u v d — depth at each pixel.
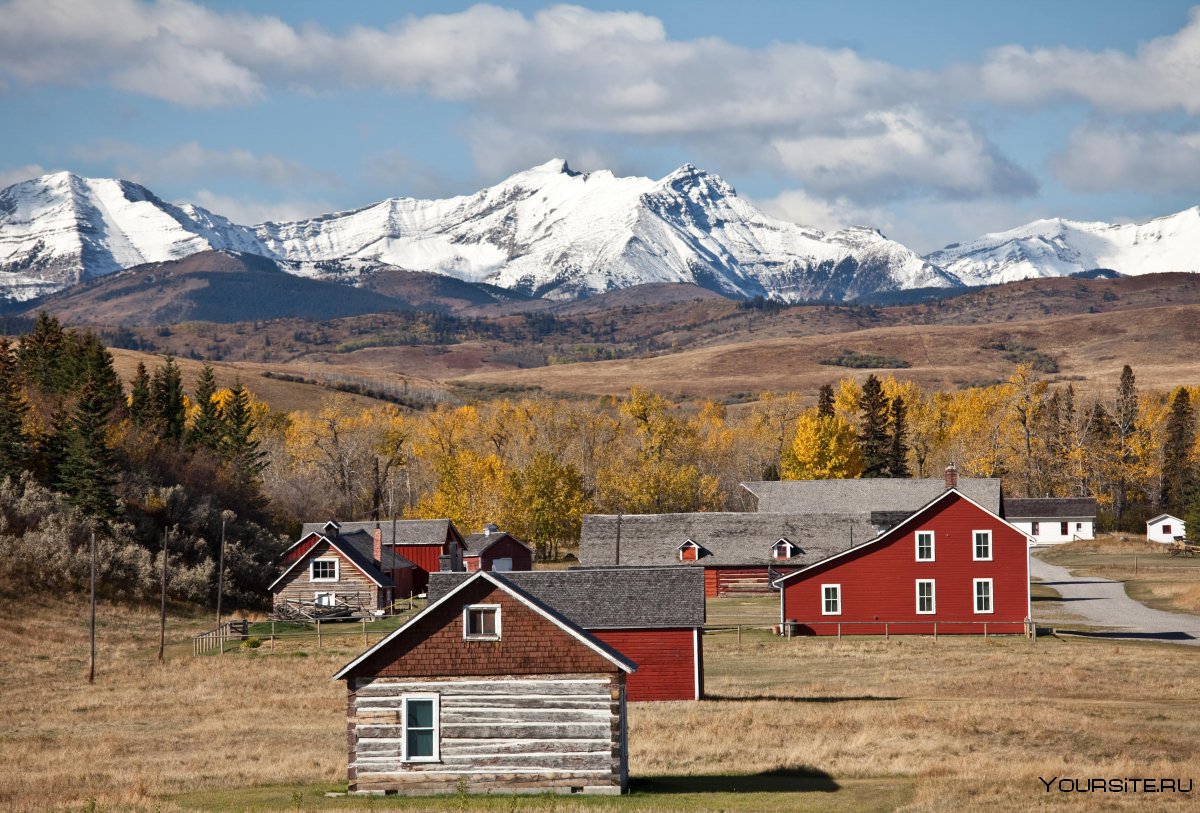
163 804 78.19
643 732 104.69
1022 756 89.50
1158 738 94.88
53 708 128.38
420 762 81.88
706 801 77.69
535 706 82.19
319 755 99.88
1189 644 154.25
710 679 136.25
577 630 82.81
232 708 127.19
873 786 83.06
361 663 82.81
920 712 108.69
